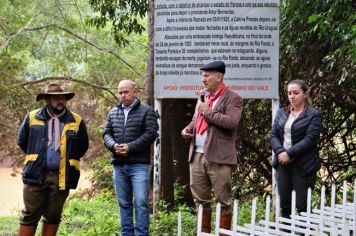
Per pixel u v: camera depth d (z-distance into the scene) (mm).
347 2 8094
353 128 11570
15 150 19062
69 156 6559
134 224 7352
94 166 17141
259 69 7699
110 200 12359
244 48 7703
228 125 6234
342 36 8148
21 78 18297
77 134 6641
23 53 18141
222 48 7742
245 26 7695
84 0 18344
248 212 8539
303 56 10219
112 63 19234
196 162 6508
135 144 6586
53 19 17906
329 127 11484
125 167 6691
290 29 9961
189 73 7812
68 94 6605
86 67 19094
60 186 6492
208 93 6559
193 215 8883
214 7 7730
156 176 7988
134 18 11953
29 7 17656
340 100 10789
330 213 5828
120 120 6738
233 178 12156
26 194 6559
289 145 6426
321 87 10289
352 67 8656
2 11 17312
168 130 9711
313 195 9750
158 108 7930
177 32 7824
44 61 18578
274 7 7680
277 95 7676
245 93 7715
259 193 12133
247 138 11961
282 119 6539
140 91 19000
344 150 11836
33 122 6562
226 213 6379
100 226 7906
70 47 18562
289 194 6461
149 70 9180
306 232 4949
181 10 7801
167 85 7863
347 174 11742
